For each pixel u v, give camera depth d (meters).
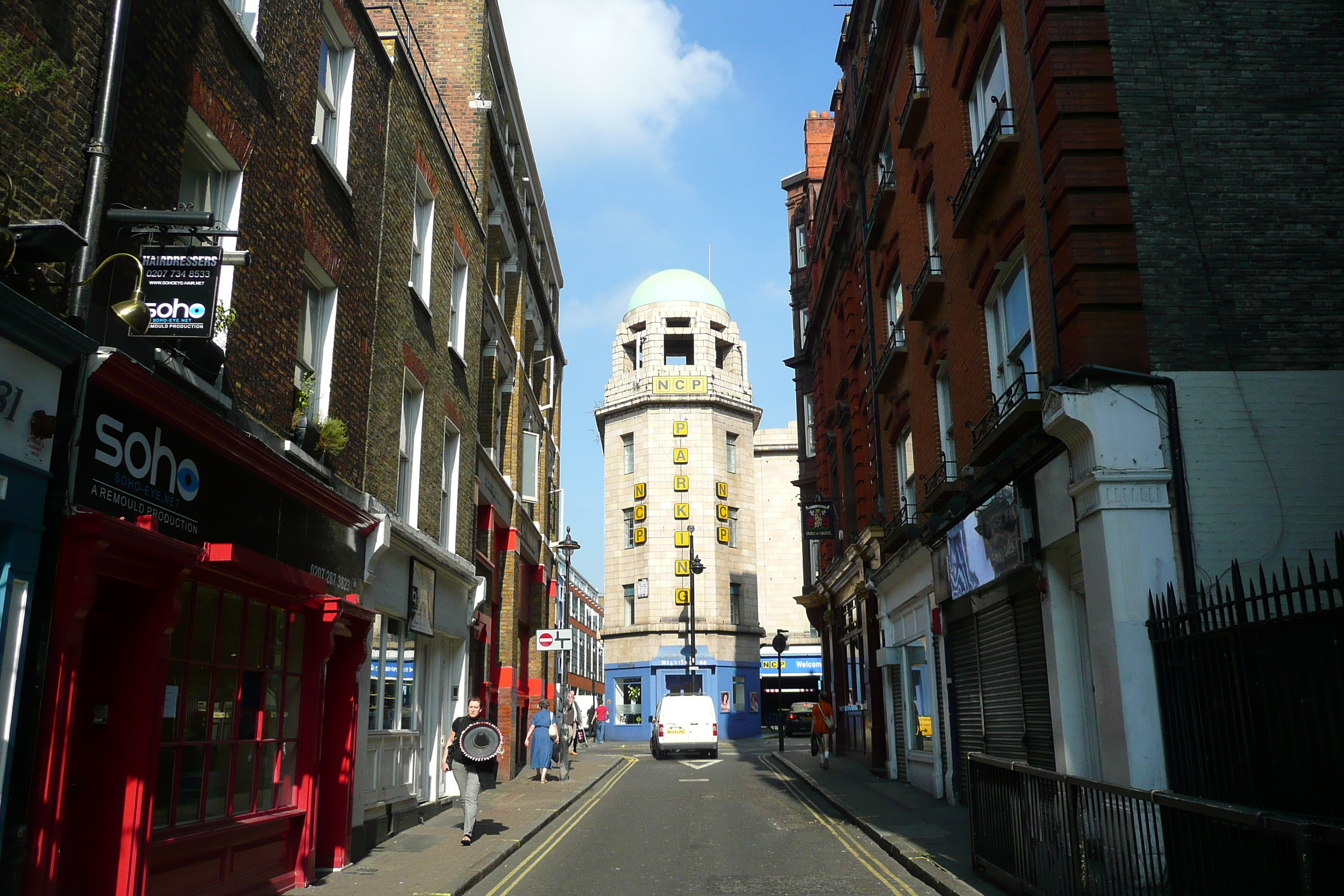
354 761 10.80
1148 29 10.51
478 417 19.28
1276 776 6.57
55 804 5.88
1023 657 12.46
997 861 8.66
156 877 7.07
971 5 13.65
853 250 25.20
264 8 9.59
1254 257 9.99
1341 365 9.72
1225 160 10.23
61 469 6.16
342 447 10.84
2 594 5.62
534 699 28.23
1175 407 9.54
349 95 12.14
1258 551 9.25
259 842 8.73
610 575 52.41
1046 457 10.88
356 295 12.24
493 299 20.89
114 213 6.73
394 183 13.88
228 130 8.70
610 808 16.62
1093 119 10.27
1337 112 10.37
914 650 19.62
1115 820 6.40
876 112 21.52
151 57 7.44
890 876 9.74
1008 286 12.82
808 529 32.03
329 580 10.75
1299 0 10.64
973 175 12.95
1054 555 11.20
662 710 31.94
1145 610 9.09
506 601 23.62
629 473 52.94
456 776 12.32
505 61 23.48
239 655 8.55
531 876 10.14
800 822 14.22
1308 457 9.49
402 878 9.72
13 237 5.52
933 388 17.06
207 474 8.12
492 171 21.81
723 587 51.09
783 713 51.97
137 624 6.93
